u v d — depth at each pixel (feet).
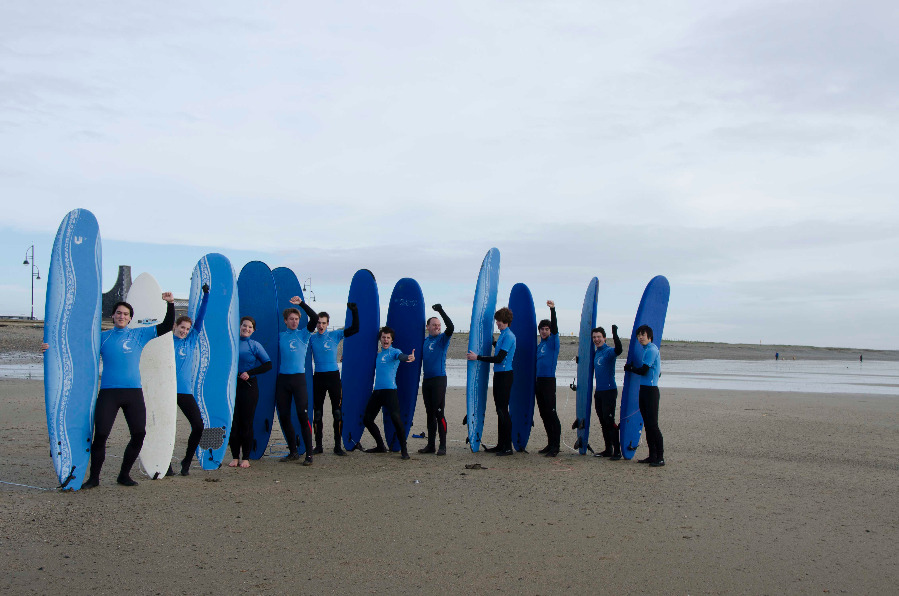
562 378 79.15
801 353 281.74
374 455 25.81
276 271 28.55
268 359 23.70
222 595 11.30
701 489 20.10
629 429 25.30
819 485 20.86
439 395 26.08
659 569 12.92
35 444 25.94
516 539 14.74
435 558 13.39
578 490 19.70
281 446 27.99
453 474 21.86
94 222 20.06
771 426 35.12
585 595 11.56
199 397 22.70
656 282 26.73
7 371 61.98
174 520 15.76
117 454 25.50
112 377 19.06
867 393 60.34
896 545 14.71
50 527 14.92
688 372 101.24
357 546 14.08
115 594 11.23
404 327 28.45
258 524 15.60
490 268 27.78
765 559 13.62
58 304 19.11
